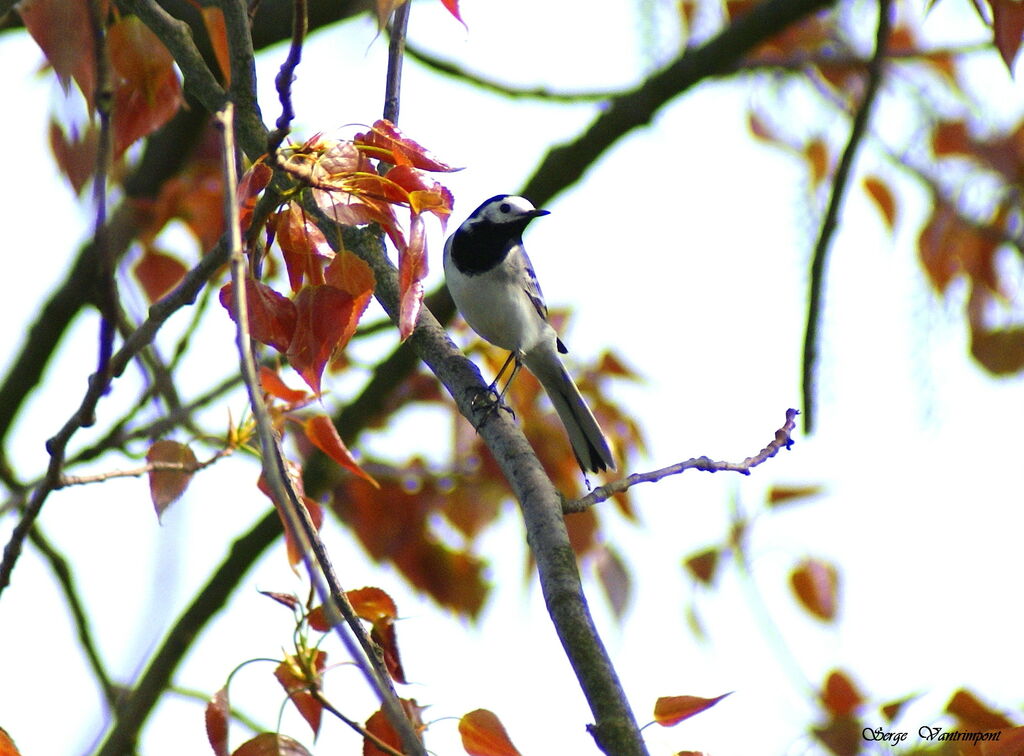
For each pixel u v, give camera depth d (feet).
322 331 20.10
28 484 38.04
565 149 41.60
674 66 40.78
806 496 37.14
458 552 39.09
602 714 18.65
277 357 27.96
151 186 40.01
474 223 39.45
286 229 21.80
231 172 16.35
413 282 19.94
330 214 20.33
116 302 18.62
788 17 39.88
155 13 26.11
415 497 39.11
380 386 39.75
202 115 38.55
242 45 21.16
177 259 36.50
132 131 22.85
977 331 40.42
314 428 23.81
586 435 38.11
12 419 42.52
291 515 14.47
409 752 14.10
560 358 38.88
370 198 20.45
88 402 20.57
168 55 22.66
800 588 36.58
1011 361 39.99
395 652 21.56
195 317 34.71
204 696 39.93
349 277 21.02
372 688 14.16
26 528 22.44
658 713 18.83
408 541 38.99
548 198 42.14
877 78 34.32
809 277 34.17
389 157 20.43
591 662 19.39
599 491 23.20
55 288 42.19
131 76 22.62
